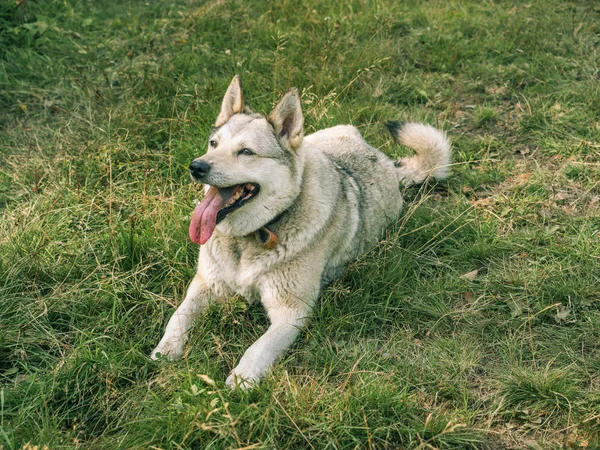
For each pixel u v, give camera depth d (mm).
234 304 1948
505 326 1971
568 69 2961
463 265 2160
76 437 1687
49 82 2832
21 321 1918
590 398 1765
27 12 3100
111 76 2807
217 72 2893
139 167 2420
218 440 1661
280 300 1959
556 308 1989
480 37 3217
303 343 1931
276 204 1941
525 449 1704
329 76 2799
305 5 3312
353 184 2146
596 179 2410
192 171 1865
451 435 1706
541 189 2393
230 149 1902
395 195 2301
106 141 2477
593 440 1696
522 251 2178
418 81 2926
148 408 1722
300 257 1964
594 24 3225
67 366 1817
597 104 2723
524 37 3127
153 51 2949
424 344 1938
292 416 1704
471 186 2457
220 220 1910
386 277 2074
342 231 2055
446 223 2268
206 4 3277
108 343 1879
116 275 2053
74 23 3117
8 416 1727
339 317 1979
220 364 1874
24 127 2658
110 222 2156
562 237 2217
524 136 2660
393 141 2621
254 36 3111
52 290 2021
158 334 1949
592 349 1900
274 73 2736
